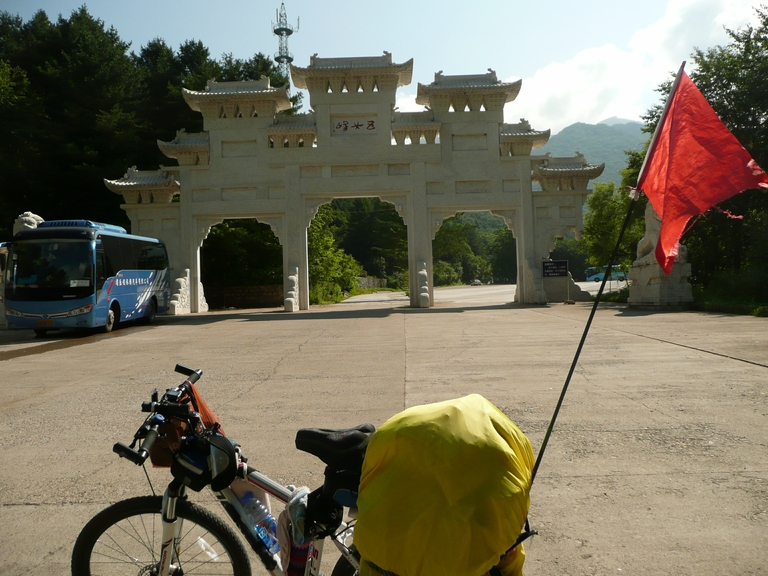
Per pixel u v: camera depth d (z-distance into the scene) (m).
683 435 6.46
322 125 31.08
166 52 49.97
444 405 2.62
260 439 6.92
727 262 31.08
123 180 32.00
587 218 40.84
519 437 2.67
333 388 9.79
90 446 6.88
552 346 13.99
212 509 4.99
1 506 5.16
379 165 31.38
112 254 22.70
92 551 3.36
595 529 4.38
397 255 96.31
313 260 47.66
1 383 11.34
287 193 31.22
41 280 20.94
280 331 20.28
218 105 31.38
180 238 31.66
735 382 9.02
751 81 28.17
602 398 8.34
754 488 4.96
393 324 21.64
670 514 4.56
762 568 3.76
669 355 11.85
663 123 3.20
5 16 45.81
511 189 31.59
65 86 40.09
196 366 12.75
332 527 2.92
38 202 39.62
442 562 2.36
